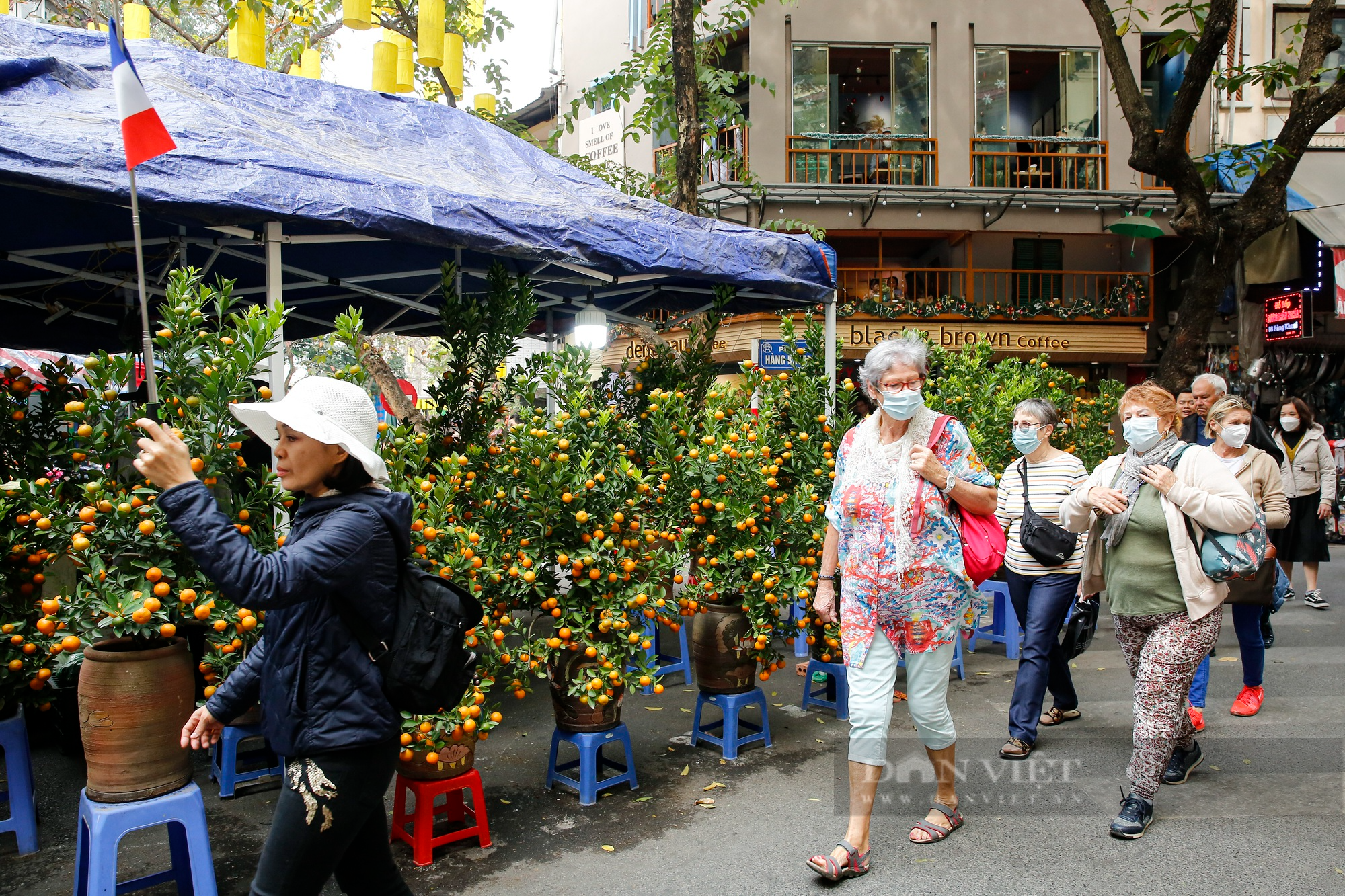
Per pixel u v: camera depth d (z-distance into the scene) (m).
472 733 3.67
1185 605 3.70
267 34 10.19
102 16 6.91
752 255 5.43
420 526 3.56
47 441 3.96
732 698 4.79
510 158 5.27
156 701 2.91
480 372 5.04
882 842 3.73
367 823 2.46
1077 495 4.06
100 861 2.78
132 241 4.88
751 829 3.89
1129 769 3.84
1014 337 16.56
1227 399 5.15
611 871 3.52
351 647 2.24
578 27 19.14
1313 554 8.41
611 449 4.50
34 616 3.28
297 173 3.76
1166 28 16.70
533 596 4.09
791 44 16.34
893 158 16.88
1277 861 3.50
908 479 3.49
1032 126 17.67
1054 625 4.67
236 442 3.27
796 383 5.59
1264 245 15.35
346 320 3.65
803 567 5.02
